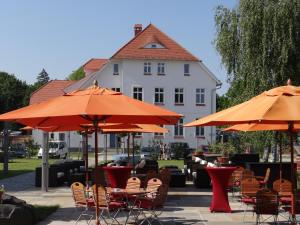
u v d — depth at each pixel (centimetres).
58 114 955
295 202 1057
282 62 2255
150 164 2422
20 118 997
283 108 892
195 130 5844
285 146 2462
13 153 5272
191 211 1458
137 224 1227
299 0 2267
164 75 5866
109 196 1172
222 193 1441
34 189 2088
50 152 5088
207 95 5900
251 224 1238
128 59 5788
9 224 1107
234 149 3112
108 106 990
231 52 2464
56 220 1294
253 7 2327
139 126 1823
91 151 5869
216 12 2514
